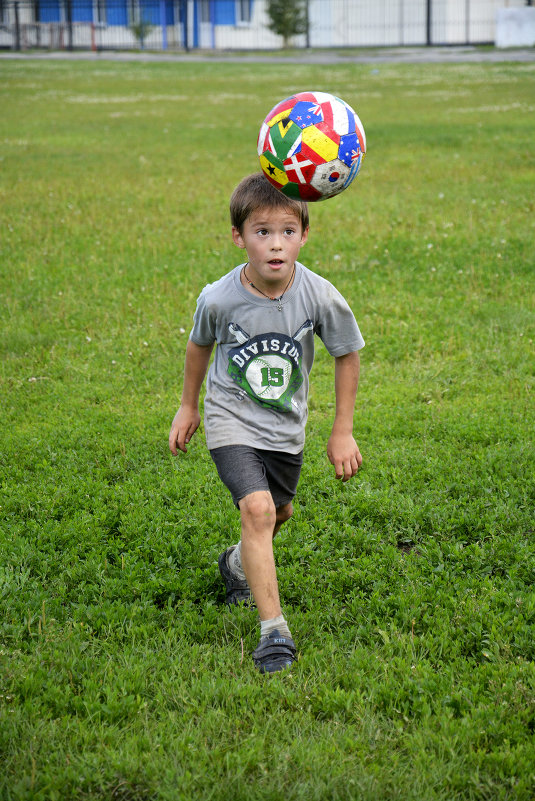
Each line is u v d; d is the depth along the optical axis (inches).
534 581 225.3
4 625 200.2
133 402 350.6
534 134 1055.0
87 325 434.0
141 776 155.0
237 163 914.7
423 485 276.2
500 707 171.6
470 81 1804.9
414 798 150.0
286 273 185.3
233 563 215.2
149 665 186.5
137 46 3029.0
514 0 2800.2
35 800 149.4
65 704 173.9
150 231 624.1
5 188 781.3
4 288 491.2
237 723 168.1
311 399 351.9
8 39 3041.3
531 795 152.6
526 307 452.1
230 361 195.5
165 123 1279.5
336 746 161.6
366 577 223.9
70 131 1196.5
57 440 313.4
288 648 187.3
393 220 642.2
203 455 300.0
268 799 149.6
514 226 613.3
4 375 378.0
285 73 2101.4
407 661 188.1
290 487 207.3
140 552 238.7
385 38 2901.1
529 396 348.5
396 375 378.6
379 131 1123.9
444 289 483.8
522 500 265.9
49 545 240.5
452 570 229.3
